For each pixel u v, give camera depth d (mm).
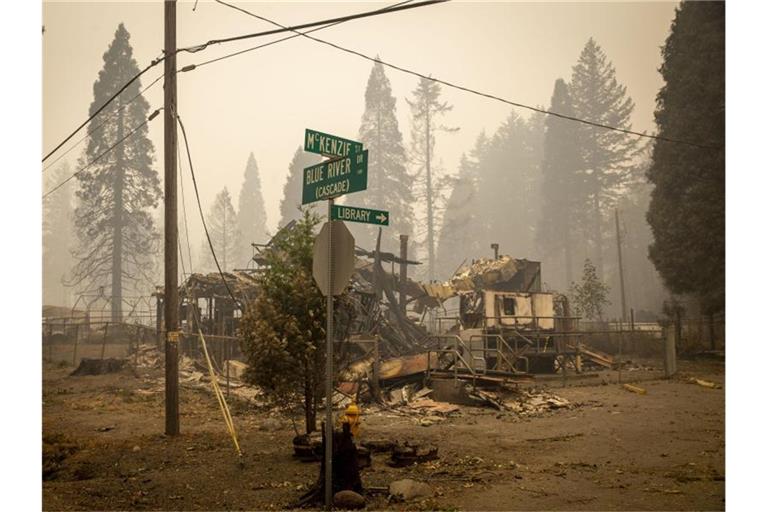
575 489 7117
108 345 31891
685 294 34094
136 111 45500
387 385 16125
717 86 30094
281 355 9305
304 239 9938
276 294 9695
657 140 32188
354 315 10398
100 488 7406
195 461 8852
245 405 14867
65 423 12633
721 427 11547
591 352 24781
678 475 7820
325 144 7070
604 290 37094
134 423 12695
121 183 44500
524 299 23875
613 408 14336
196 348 24500
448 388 15500
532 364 22984
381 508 6352
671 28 31453
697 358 26953
